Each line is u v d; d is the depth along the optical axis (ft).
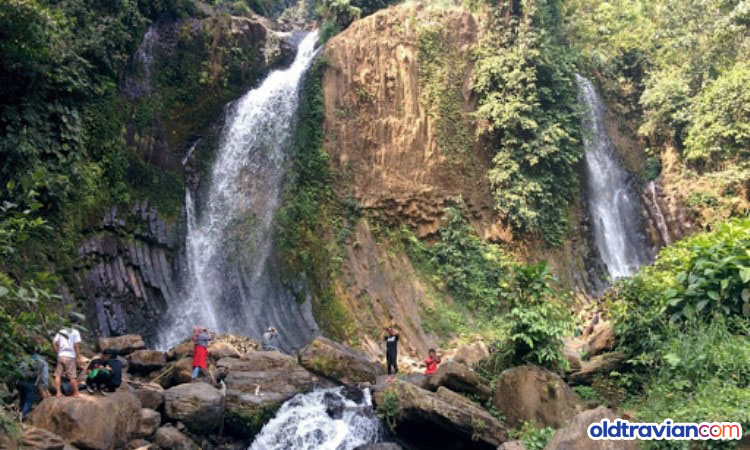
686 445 25.72
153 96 66.90
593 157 87.66
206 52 72.74
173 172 65.98
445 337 66.23
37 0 48.83
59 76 51.19
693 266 34.65
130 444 33.01
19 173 47.21
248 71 76.18
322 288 66.80
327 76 77.92
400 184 75.15
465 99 81.51
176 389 38.52
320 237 69.77
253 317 63.67
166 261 61.05
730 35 85.66
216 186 70.08
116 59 59.93
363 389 44.27
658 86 89.45
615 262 85.35
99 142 56.95
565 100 82.74
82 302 50.03
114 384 34.53
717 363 29.12
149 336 55.36
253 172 73.05
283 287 65.72
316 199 71.92
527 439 32.73
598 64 95.14
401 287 69.36
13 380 32.40
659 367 32.83
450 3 89.20
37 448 26.81
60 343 33.12
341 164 74.38
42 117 50.52
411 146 76.89
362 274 69.05
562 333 36.68
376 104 78.13
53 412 30.37
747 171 79.30
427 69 80.64
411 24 81.92
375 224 73.00
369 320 65.77
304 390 44.01
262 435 40.22
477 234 76.43
